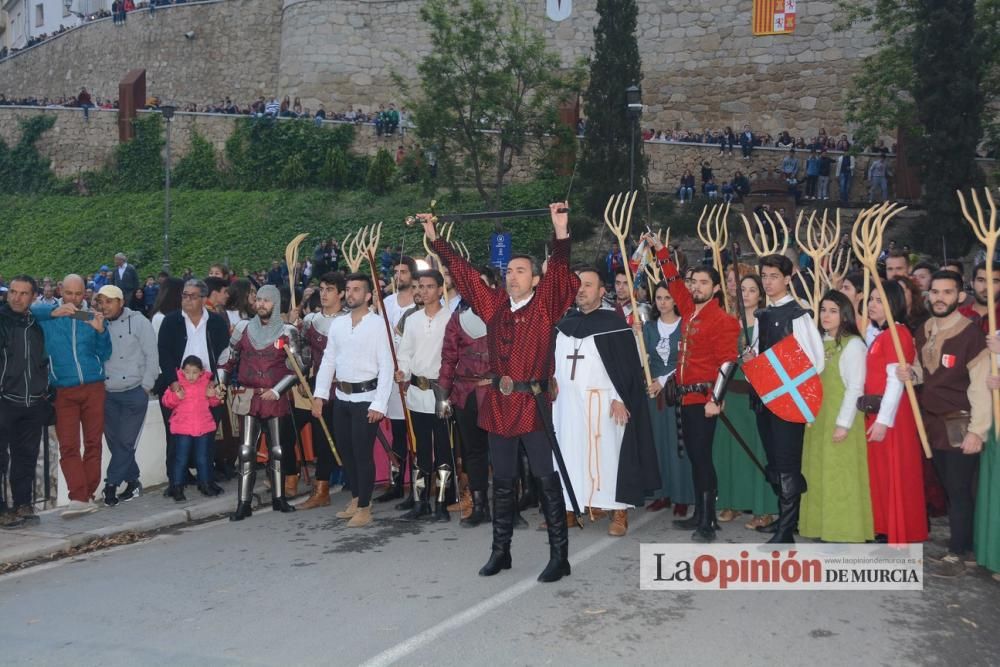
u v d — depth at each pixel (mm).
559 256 5750
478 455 7480
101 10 46344
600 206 25438
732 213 23219
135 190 37000
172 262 31078
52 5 53219
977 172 21891
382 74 36219
